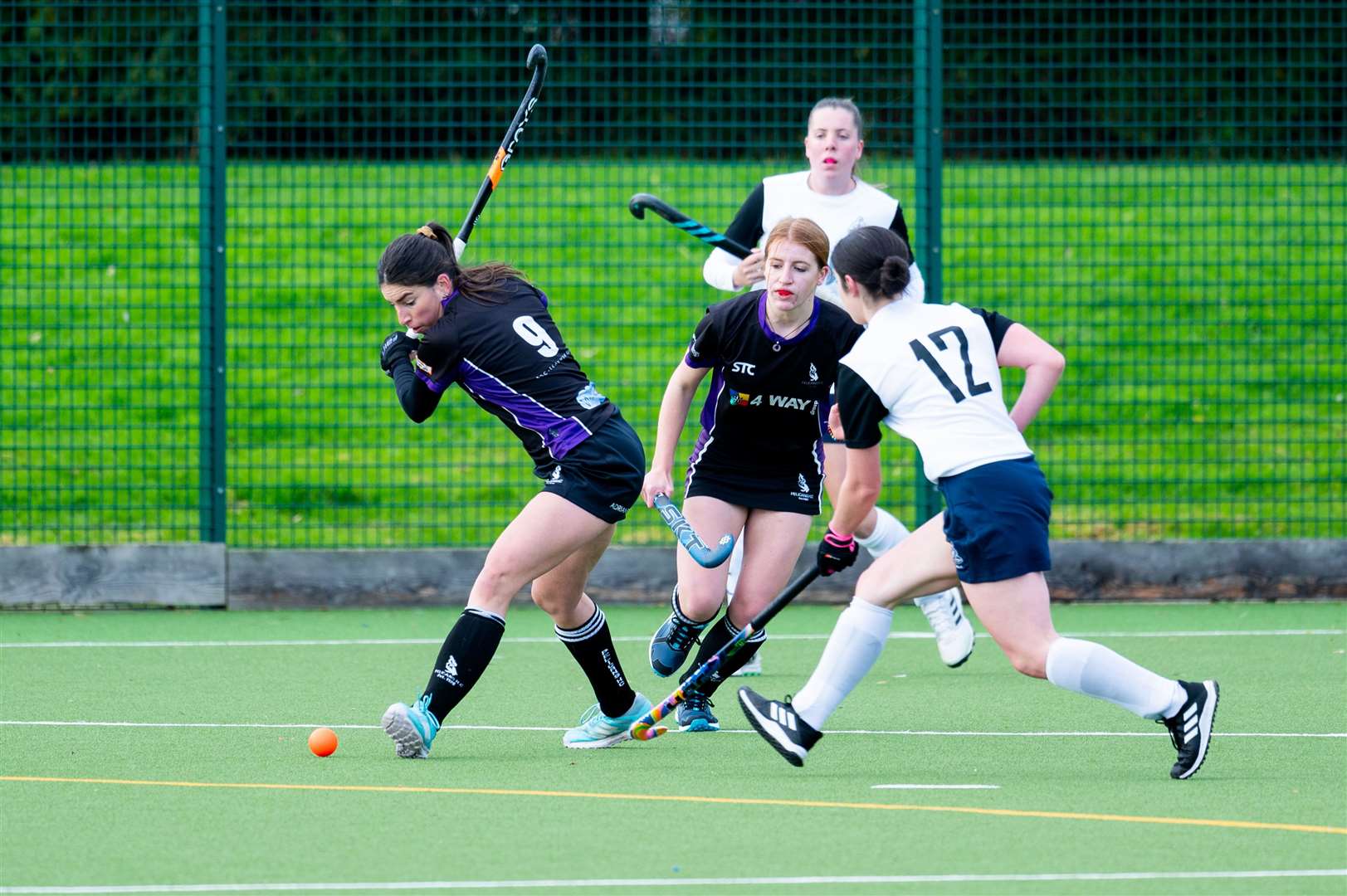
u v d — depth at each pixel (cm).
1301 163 4166
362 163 4175
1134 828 1811
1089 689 1967
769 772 2105
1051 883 1611
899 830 1802
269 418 4328
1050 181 4181
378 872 1648
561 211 4500
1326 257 5034
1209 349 4784
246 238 4556
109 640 3166
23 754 2220
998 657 3005
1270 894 1574
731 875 1634
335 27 4212
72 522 3884
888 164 4191
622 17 4091
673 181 4397
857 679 2048
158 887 1602
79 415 4366
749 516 2452
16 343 4544
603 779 2067
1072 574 3581
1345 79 4069
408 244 2173
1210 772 2092
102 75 4250
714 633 2412
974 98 4247
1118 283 4969
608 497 2178
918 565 2027
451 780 2061
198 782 2055
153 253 4803
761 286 2712
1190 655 2980
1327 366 4719
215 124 3544
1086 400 4556
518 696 2661
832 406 2388
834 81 4066
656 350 4644
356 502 4106
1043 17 4488
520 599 3541
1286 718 2448
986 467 1947
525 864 1675
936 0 3591
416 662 2961
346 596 3541
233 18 4044
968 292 4866
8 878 1631
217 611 3509
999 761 2169
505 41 4131
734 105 4062
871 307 2033
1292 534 4009
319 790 2008
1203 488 4050
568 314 4669
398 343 2280
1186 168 4388
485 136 4400
